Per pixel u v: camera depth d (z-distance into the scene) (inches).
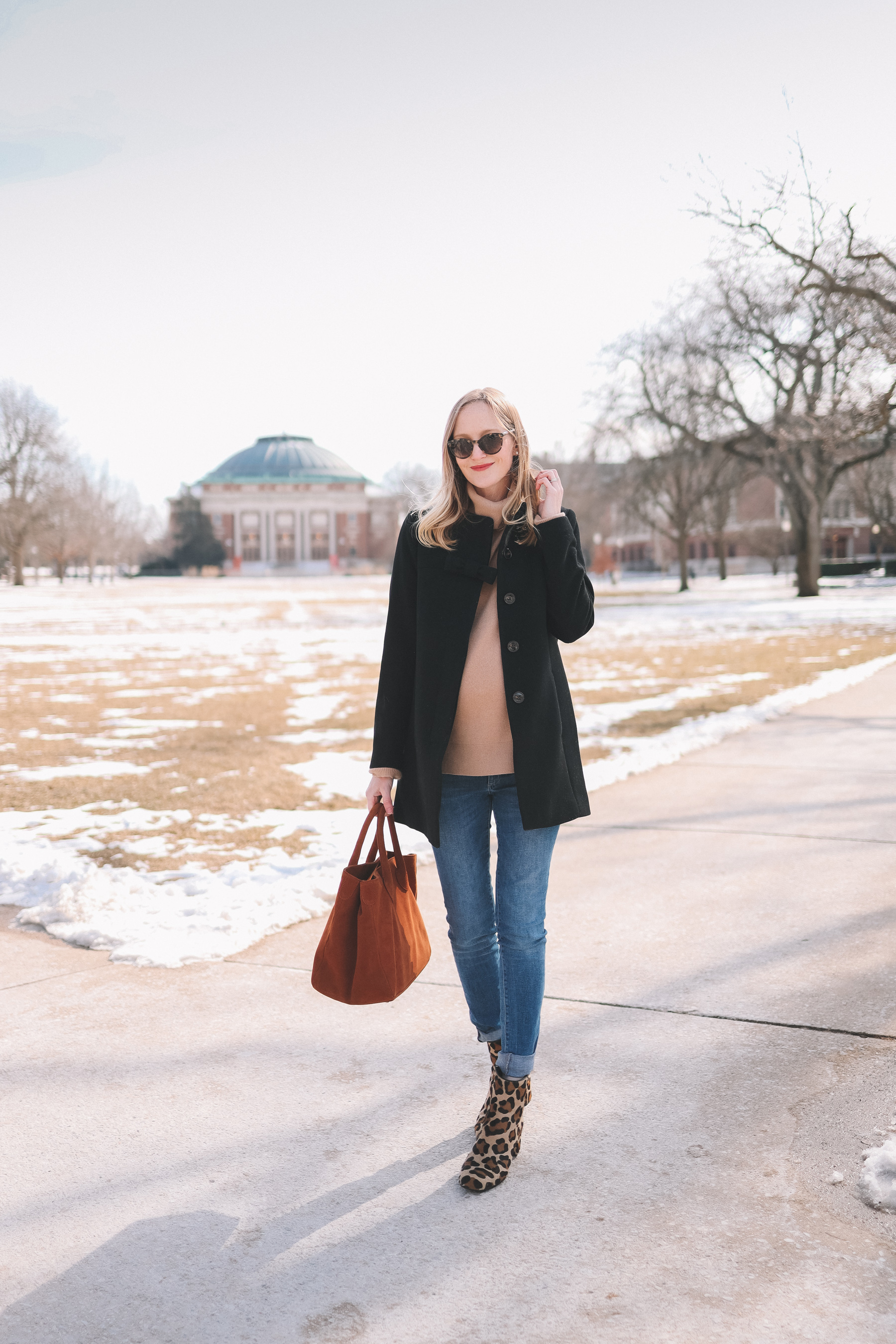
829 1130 95.4
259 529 5940.0
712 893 169.9
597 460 1553.9
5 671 636.1
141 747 337.7
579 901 167.2
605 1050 113.9
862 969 134.5
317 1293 74.9
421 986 135.1
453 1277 76.3
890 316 799.1
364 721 393.4
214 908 162.9
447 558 95.3
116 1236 82.2
